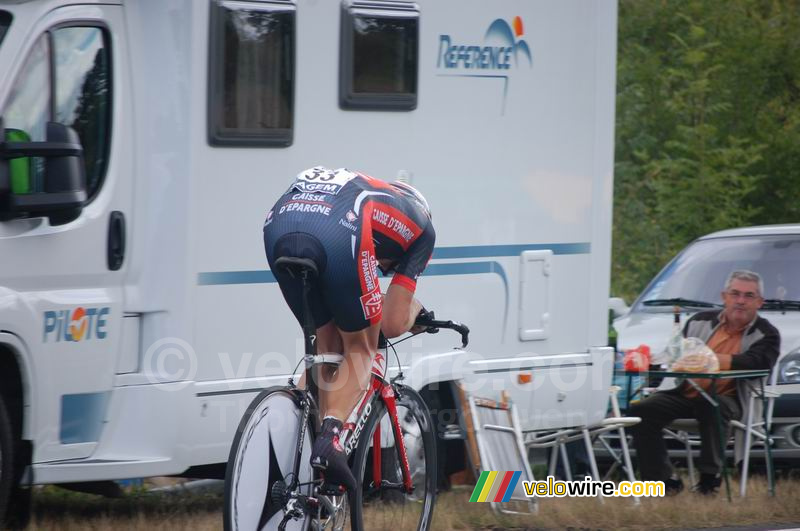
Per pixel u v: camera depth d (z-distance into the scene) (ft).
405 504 34.37
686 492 45.09
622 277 105.70
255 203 37.19
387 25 39.99
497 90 42.96
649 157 112.06
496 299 43.16
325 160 38.83
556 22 44.50
